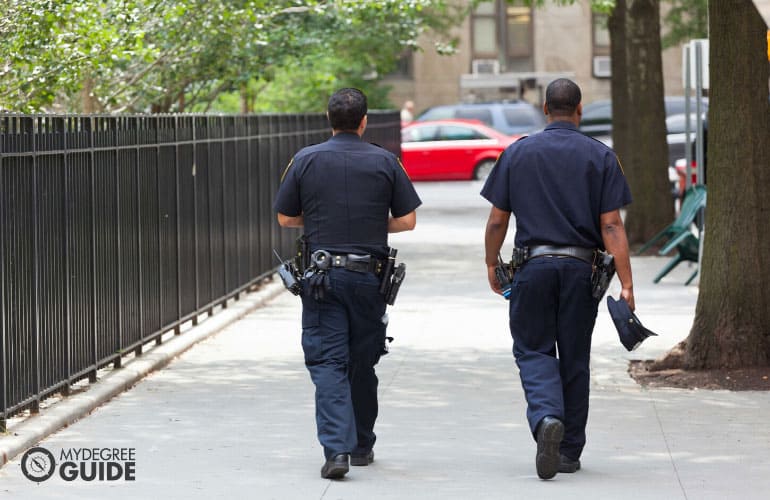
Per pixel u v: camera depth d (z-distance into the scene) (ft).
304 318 61.72
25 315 72.49
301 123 159.63
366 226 61.11
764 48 88.69
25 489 59.31
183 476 61.52
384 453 66.33
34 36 99.40
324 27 158.61
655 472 62.13
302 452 66.44
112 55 105.40
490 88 410.93
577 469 62.39
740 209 87.97
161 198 100.99
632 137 170.91
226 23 127.13
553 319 61.31
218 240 119.44
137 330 93.61
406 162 321.52
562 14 426.10
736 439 69.10
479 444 68.28
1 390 68.69
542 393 59.62
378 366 91.97
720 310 87.86
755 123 88.33
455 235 194.29
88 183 84.17
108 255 87.56
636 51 169.78
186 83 143.23
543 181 61.00
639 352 97.14
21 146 72.59
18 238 71.77
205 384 85.76
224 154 122.42
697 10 280.10
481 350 98.73
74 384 83.76
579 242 60.80
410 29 168.96
